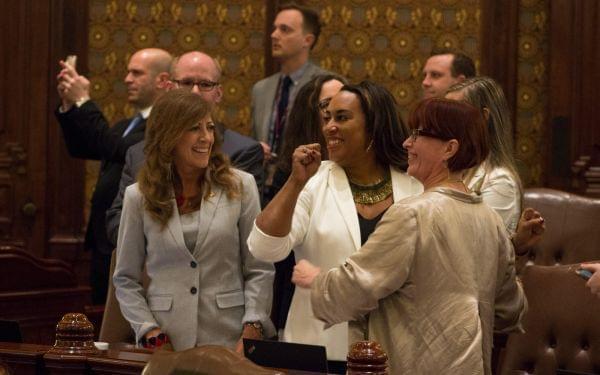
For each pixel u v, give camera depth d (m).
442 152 4.57
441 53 8.01
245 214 5.74
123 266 5.71
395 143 5.41
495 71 10.47
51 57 10.77
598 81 10.00
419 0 10.65
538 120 10.45
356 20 10.72
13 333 5.33
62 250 10.75
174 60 8.46
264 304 5.69
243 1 10.84
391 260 4.36
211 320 5.61
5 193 10.77
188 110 5.57
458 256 4.40
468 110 4.60
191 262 5.61
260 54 10.81
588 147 10.02
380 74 10.70
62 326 4.81
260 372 3.29
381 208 5.34
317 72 9.30
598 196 9.82
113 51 10.91
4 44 10.75
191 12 10.88
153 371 3.49
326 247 5.21
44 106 10.77
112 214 6.98
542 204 7.26
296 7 9.34
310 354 4.43
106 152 8.34
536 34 10.48
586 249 7.09
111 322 6.13
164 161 5.62
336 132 5.36
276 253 4.88
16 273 7.88
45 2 10.79
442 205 4.44
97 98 10.90
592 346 5.65
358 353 3.99
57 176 10.80
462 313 4.37
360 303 4.39
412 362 4.38
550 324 5.78
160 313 5.60
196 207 5.71
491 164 5.85
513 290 4.81
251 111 10.54
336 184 5.35
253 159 7.27
